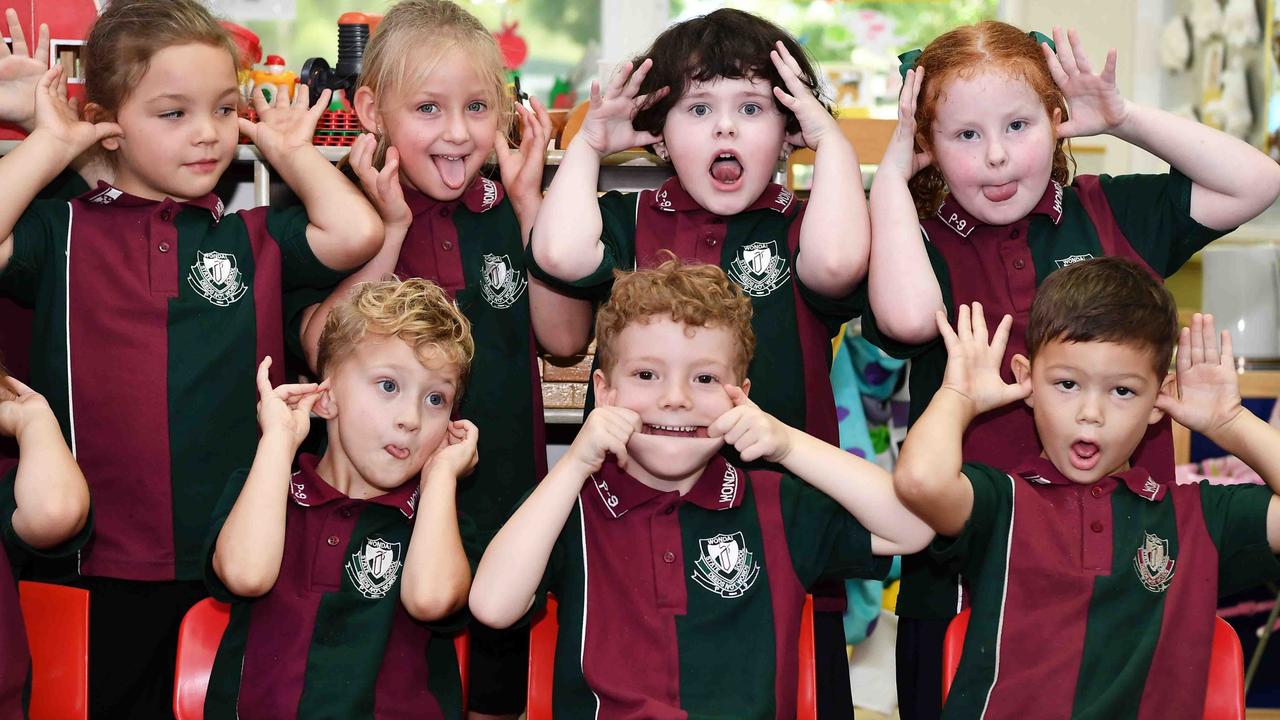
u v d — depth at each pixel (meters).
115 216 1.76
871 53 3.30
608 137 1.82
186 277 1.75
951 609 1.71
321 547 1.56
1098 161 3.19
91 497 1.71
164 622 1.72
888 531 1.52
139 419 1.71
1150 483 1.54
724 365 1.53
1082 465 1.54
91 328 1.72
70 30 2.12
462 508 1.88
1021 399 1.62
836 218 1.72
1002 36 1.70
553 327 1.91
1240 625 2.48
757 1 3.28
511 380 1.91
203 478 1.72
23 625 1.55
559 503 1.48
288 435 1.58
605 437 1.47
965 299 1.75
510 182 1.90
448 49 1.83
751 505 1.55
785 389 1.78
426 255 1.88
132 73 1.72
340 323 1.61
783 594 1.51
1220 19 3.14
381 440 1.57
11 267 1.71
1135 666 1.46
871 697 2.69
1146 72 3.25
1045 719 1.46
